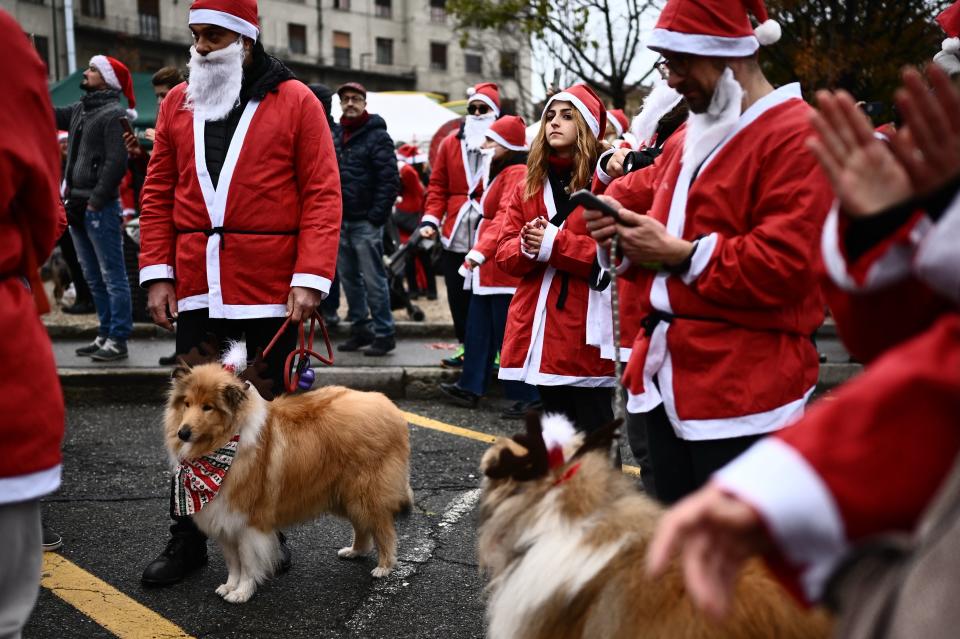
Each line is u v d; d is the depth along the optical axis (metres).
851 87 12.12
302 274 3.97
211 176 3.98
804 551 1.16
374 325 8.42
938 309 1.34
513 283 6.66
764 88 2.65
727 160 2.57
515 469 2.27
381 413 4.09
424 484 5.32
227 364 3.79
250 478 3.69
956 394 1.13
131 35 43.12
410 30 54.88
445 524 4.70
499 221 6.32
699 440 2.60
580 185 4.48
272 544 3.80
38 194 2.27
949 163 1.31
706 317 2.60
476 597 3.86
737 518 1.14
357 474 3.99
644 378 2.73
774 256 2.42
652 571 1.16
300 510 3.89
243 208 3.97
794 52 11.87
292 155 4.05
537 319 4.49
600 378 4.42
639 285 2.90
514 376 4.60
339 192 4.11
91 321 9.12
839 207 1.38
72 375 7.02
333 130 8.26
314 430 3.91
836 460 1.15
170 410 3.75
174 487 3.68
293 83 4.09
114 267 7.46
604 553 2.05
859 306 1.40
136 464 5.56
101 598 3.79
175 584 3.96
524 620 2.14
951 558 1.11
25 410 2.19
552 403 4.60
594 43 17.30
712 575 1.15
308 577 4.06
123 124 7.43
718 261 2.49
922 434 1.13
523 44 22.20
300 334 4.12
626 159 3.95
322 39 52.22
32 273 2.34
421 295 12.41
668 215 2.72
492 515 2.37
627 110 17.47
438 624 3.61
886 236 1.31
